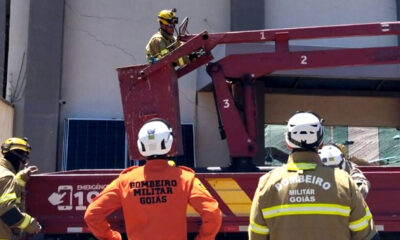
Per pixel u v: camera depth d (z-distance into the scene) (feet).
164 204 11.45
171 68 21.36
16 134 35.96
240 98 23.45
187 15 38.83
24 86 36.32
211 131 37.88
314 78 36.47
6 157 16.60
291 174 10.66
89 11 37.99
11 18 37.55
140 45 38.22
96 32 37.91
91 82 37.50
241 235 18.81
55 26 36.94
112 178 18.30
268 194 10.67
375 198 18.30
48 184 18.21
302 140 10.84
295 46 33.63
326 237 10.18
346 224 10.30
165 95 21.17
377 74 35.53
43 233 18.01
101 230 11.76
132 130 21.21
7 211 14.64
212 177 18.20
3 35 36.37
